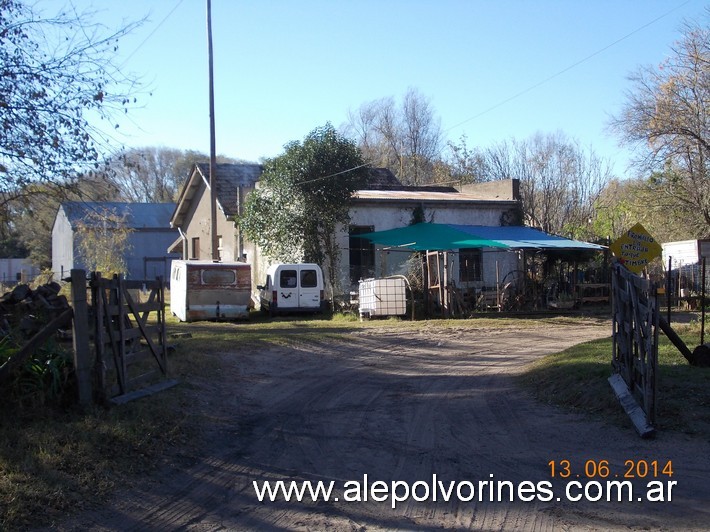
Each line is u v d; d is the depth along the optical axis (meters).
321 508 5.91
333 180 25.11
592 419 8.46
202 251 35.81
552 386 10.12
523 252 24.69
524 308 23.97
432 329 19.16
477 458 7.26
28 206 9.73
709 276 25.94
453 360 14.33
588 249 24.88
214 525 5.52
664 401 8.26
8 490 5.50
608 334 18.33
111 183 10.04
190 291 22.55
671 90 26.31
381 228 27.05
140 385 9.15
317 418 9.07
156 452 7.08
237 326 20.38
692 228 30.42
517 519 5.63
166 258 49.50
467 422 8.77
